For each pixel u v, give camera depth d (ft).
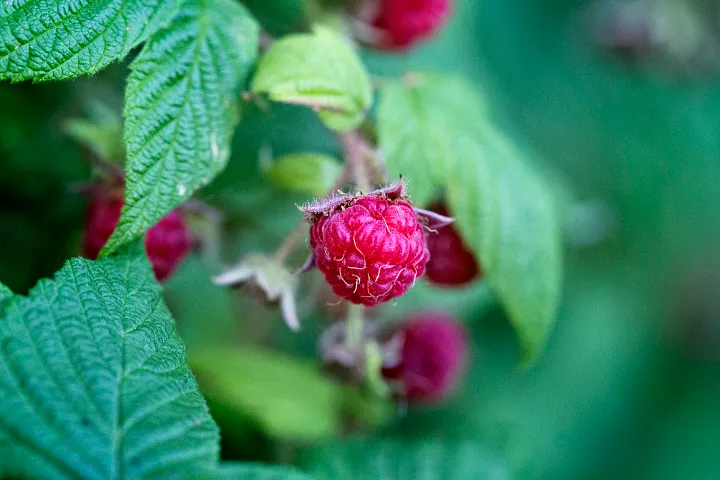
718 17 1.48
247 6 1.00
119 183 0.91
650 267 1.74
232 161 1.00
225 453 1.00
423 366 1.00
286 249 0.91
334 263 0.85
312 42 0.88
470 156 0.95
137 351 0.81
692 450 1.74
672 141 1.77
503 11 1.64
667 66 1.54
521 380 1.45
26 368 0.78
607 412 1.59
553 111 1.67
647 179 1.73
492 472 1.01
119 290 0.83
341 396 1.02
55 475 0.77
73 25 0.83
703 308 1.87
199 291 1.08
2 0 0.82
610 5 1.51
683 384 1.84
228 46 0.87
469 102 0.97
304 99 0.88
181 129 0.85
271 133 1.02
